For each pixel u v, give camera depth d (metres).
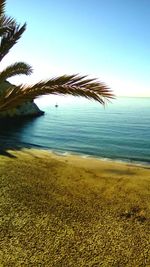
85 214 14.63
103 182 20.22
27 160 25.59
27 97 5.84
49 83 5.56
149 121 83.44
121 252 11.49
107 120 84.31
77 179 20.59
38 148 35.38
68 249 11.46
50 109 143.75
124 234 12.87
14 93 5.88
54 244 11.73
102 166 25.81
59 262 10.62
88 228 13.23
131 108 184.00
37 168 22.78
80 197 16.91
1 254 10.79
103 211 15.15
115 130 58.97
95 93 5.17
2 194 16.23
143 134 53.03
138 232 13.09
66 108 161.38
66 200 16.27
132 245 12.02
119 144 40.97
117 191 18.36
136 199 17.03
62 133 51.59
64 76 5.38
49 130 54.50
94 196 17.28
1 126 54.94
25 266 10.23
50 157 28.73
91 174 22.38
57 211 14.69
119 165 26.83
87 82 5.23
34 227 12.91
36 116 77.88
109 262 10.80
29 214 14.09
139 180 21.02
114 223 13.86
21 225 12.99
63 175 21.41
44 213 14.33
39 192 17.06
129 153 34.59
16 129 52.84
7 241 11.69
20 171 21.16
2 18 7.42
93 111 136.88
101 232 12.95
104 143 41.72
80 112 125.00
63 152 33.84
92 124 70.69
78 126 64.75
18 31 7.41
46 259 10.74
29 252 11.08
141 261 10.97
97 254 11.27
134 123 76.06
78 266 10.45
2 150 30.19
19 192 16.73
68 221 13.73
